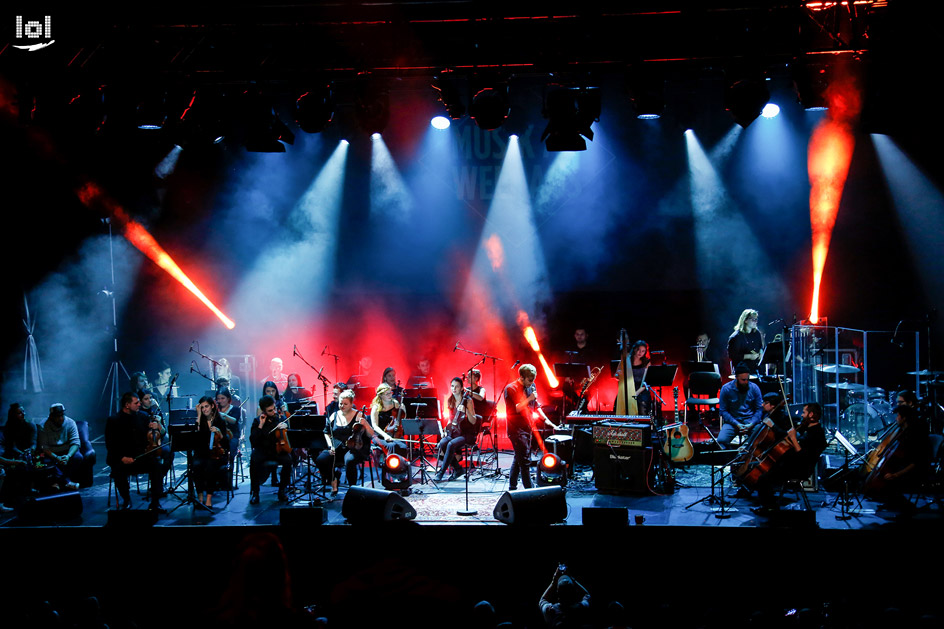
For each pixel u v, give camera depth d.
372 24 9.95
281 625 3.26
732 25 10.32
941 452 9.84
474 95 10.63
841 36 10.34
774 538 8.73
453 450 11.91
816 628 6.28
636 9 9.59
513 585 9.05
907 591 8.52
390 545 9.06
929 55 9.62
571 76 10.70
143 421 10.45
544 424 12.62
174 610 9.24
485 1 9.71
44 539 9.27
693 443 10.97
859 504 9.80
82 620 7.05
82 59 10.83
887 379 14.55
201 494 10.62
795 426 9.92
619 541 8.93
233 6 9.70
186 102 11.35
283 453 10.77
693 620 8.71
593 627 5.85
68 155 14.69
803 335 12.55
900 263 14.35
